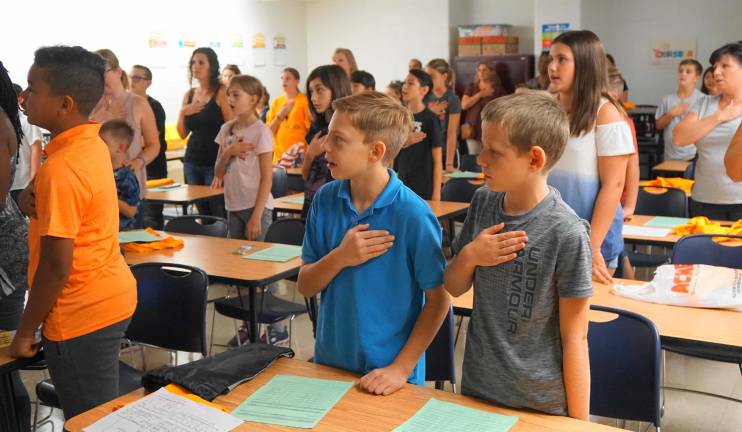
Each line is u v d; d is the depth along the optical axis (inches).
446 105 260.4
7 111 101.7
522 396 63.2
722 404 134.9
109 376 88.2
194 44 374.0
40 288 80.1
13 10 289.7
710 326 94.0
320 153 158.4
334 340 73.6
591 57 102.0
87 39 319.9
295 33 448.8
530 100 61.4
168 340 116.1
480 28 401.1
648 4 383.9
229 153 172.1
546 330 63.1
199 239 153.8
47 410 131.9
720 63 153.2
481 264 63.7
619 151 103.5
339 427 60.1
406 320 71.6
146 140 182.4
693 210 168.4
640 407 88.4
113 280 86.7
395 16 430.0
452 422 60.7
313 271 71.7
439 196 196.1
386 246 69.0
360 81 223.1
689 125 156.3
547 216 62.3
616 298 106.0
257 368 70.4
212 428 59.9
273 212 202.7
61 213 78.7
